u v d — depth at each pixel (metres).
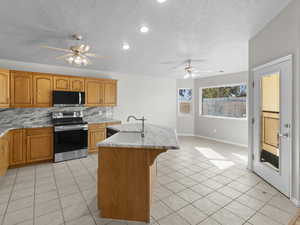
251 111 2.99
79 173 3.04
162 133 2.34
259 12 2.03
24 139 3.35
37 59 3.66
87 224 1.73
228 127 5.45
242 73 5.06
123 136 2.12
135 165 1.76
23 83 3.44
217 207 2.02
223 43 2.91
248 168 3.17
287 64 2.10
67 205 2.06
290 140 2.09
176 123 6.73
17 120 3.76
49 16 1.98
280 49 2.19
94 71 4.93
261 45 2.56
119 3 1.75
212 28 2.36
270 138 2.56
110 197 1.81
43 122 4.01
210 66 4.48
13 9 1.83
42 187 2.51
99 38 2.62
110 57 3.62
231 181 2.70
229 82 5.40
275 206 2.03
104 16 2.00
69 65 4.23
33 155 3.45
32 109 3.93
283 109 2.20
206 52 3.33
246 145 4.99
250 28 2.44
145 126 3.06
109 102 4.72
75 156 3.88
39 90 3.62
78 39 2.62
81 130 3.96
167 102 6.48
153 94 6.16
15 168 3.26
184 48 3.11
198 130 6.47
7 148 3.02
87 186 2.55
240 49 3.20
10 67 3.71
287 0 1.88
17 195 2.28
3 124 3.61
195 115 6.58
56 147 3.62
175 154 4.22
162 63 4.16
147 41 2.76
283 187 2.25
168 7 1.84
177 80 6.68
